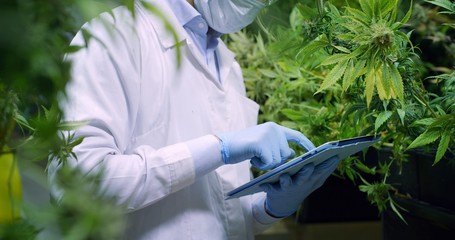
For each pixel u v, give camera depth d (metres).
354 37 0.92
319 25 1.03
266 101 1.72
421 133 1.03
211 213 1.16
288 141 1.23
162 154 1.06
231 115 1.26
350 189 1.76
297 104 1.56
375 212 1.78
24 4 0.40
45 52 0.41
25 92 0.45
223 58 1.35
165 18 0.46
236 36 1.84
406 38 0.90
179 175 1.06
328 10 1.09
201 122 1.18
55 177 0.47
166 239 1.11
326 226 1.94
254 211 1.35
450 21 1.42
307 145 1.21
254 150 1.10
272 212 1.31
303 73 1.55
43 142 0.47
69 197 0.44
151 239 1.11
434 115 0.99
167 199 1.12
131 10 0.46
